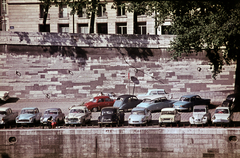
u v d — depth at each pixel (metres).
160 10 59.84
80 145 45.75
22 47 67.81
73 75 69.44
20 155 46.22
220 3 52.06
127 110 59.38
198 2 53.19
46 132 46.09
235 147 42.94
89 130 45.66
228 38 56.84
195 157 44.06
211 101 64.75
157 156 44.81
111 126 48.75
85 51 69.62
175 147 44.53
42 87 68.69
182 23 59.06
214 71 70.00
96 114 57.88
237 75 62.66
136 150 45.09
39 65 68.44
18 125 51.31
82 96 69.62
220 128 43.84
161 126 47.69
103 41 69.62
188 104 57.12
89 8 67.19
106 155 45.47
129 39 70.12
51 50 68.69
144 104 57.09
